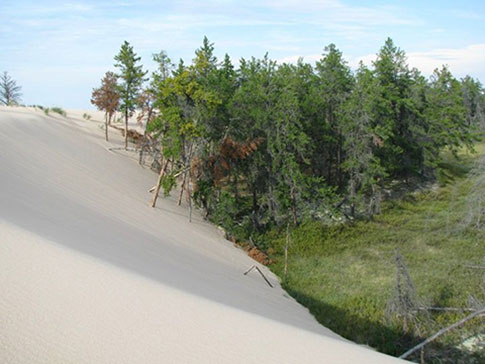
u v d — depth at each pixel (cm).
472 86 6950
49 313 817
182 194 3459
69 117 5319
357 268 2569
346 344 1117
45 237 1280
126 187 3078
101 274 1105
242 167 3350
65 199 2070
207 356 800
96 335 781
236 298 1560
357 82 3741
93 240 1527
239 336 947
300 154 3400
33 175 2311
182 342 837
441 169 4091
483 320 1741
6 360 643
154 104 3045
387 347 1652
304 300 2111
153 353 765
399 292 1784
